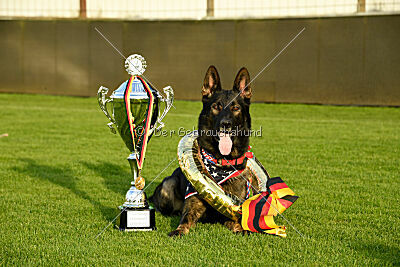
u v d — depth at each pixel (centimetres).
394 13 1688
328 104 1809
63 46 2034
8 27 2053
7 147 935
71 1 2122
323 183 658
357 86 1762
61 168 752
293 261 377
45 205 538
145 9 2083
